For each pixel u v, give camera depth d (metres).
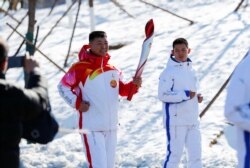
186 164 17.80
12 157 9.27
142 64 15.70
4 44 9.38
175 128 15.70
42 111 9.51
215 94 23.64
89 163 15.28
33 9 24.36
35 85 9.64
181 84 15.50
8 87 9.20
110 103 15.34
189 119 15.72
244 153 10.14
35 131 9.46
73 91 15.32
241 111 9.99
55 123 9.63
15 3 55.91
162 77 15.67
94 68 15.28
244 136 10.16
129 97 15.77
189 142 15.84
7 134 9.18
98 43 15.24
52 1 54.81
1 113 9.15
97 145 15.20
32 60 9.97
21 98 9.18
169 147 15.80
